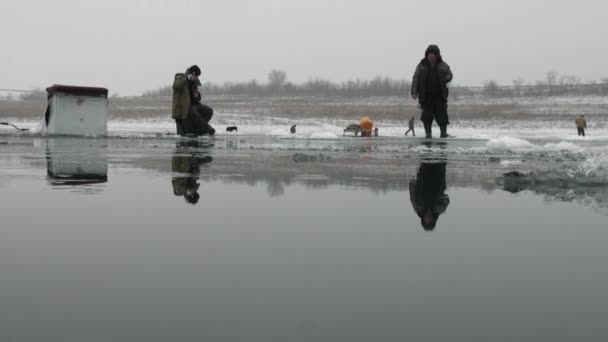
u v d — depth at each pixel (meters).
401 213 2.02
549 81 102.44
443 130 10.32
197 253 1.36
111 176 3.32
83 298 1.00
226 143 8.80
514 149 6.80
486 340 0.81
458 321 0.90
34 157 5.02
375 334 0.84
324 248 1.43
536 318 0.91
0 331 0.83
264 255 1.35
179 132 11.38
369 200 2.35
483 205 2.25
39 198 2.35
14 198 2.34
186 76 11.25
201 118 11.46
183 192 2.57
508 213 2.05
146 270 1.20
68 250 1.38
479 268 1.25
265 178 3.25
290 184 2.93
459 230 1.71
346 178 3.29
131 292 1.04
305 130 36.00
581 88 90.12
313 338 0.82
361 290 1.06
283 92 119.88
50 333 0.83
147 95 128.88
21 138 9.59
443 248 1.45
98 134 10.50
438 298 1.02
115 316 0.91
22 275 1.15
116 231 1.64
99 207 2.11
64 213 1.96
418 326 0.87
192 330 0.85
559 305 0.98
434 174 3.61
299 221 1.83
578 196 2.55
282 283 1.11
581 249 1.45
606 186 2.89
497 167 4.28
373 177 3.36
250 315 0.92
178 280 1.12
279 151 6.54
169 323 0.88
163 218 1.87
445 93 10.02
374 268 1.24
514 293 1.06
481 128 46.50
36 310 0.93
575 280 1.15
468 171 3.86
